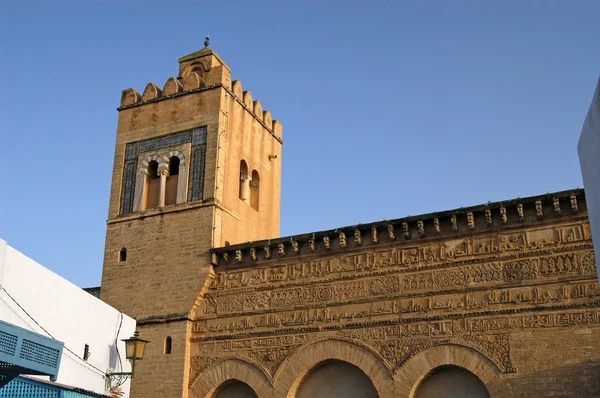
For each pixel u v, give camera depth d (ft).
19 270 81.92
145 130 130.93
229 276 113.19
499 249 95.09
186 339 110.93
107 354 99.45
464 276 95.96
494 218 96.63
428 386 94.53
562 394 85.56
